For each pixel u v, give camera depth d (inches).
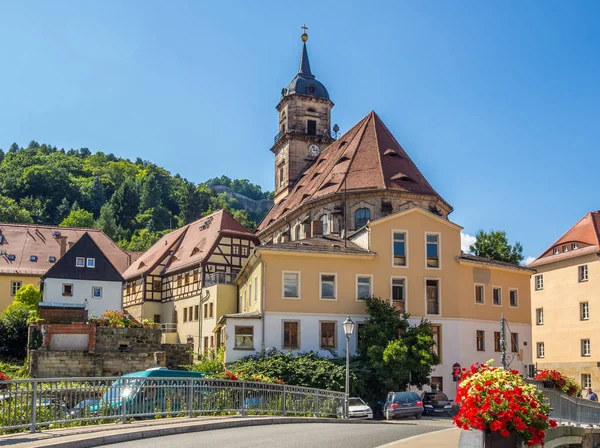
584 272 2486.5
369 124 2493.8
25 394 634.8
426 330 1720.0
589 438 1023.0
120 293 2605.8
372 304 1765.5
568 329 2516.0
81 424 692.7
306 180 2785.4
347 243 1945.1
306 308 1760.6
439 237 1913.1
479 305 1957.4
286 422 942.4
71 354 1555.1
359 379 1611.7
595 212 2620.6
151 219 6535.4
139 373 1005.2
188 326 2487.7
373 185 2226.9
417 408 1464.1
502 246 2945.4
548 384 1029.8
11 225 3139.8
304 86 3181.6
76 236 3240.7
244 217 6811.0
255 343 1710.1
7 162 7372.1
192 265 2503.7
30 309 2261.3
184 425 737.6
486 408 519.2
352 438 722.8
